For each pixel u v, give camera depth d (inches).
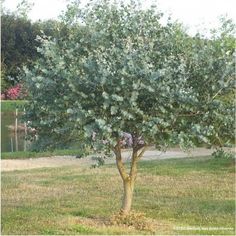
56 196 422.3
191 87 299.3
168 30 315.3
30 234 300.0
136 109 274.4
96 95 279.4
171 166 569.0
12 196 422.3
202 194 429.4
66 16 313.6
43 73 297.7
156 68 295.7
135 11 313.4
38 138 311.3
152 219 341.1
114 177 508.1
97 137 277.4
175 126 297.9
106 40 305.0
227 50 323.0
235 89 302.0
